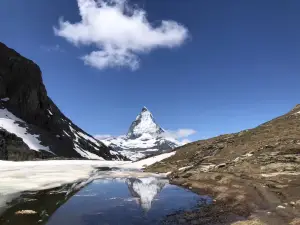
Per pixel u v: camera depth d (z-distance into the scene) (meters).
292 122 55.09
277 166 34.88
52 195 31.08
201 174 42.72
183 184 40.84
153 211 24.28
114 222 20.88
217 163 48.44
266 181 30.55
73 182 44.09
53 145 144.38
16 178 42.59
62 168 71.75
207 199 29.11
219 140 67.19
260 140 50.97
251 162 39.00
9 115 146.50
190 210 24.34
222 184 34.69
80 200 29.11
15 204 25.34
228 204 25.73
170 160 71.19
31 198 28.42
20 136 130.25
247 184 31.09
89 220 21.30
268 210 21.67
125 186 40.53
